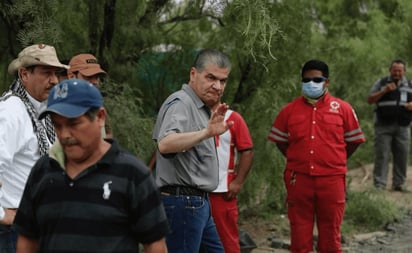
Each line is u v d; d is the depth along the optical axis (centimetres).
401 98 1320
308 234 739
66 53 820
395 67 1310
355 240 990
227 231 672
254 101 973
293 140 738
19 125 465
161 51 941
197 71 561
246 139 688
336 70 1126
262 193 1076
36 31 668
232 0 762
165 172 550
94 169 351
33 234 376
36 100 482
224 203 671
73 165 359
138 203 355
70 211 351
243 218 1072
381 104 1330
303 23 960
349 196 1138
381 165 1353
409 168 1608
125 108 772
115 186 351
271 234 1000
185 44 952
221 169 669
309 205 735
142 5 884
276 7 923
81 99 346
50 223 356
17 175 470
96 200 350
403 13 1370
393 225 1080
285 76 972
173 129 529
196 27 961
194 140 503
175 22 938
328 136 723
